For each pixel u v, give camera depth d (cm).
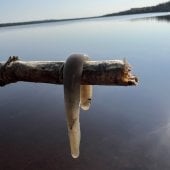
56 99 2750
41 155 1692
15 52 8594
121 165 1553
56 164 1591
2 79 419
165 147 1686
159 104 2388
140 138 1817
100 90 2906
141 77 3372
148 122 2055
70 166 1566
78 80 335
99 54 6153
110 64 333
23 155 1703
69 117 334
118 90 2862
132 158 1612
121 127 2003
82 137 1883
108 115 2231
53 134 1950
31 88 3228
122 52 6072
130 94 2697
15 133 1991
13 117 2309
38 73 388
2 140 1906
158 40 8456
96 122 2102
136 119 2117
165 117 2105
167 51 5419
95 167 1548
